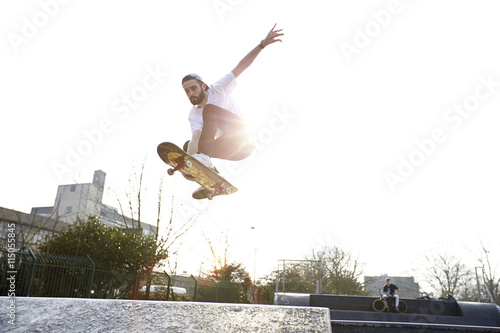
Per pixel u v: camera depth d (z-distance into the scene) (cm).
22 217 1596
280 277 1939
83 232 1172
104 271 1088
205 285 1636
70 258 1015
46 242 1162
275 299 1138
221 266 2175
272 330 128
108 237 1190
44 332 129
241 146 351
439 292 3272
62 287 972
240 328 129
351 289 2714
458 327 458
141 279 1248
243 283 2042
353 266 2764
